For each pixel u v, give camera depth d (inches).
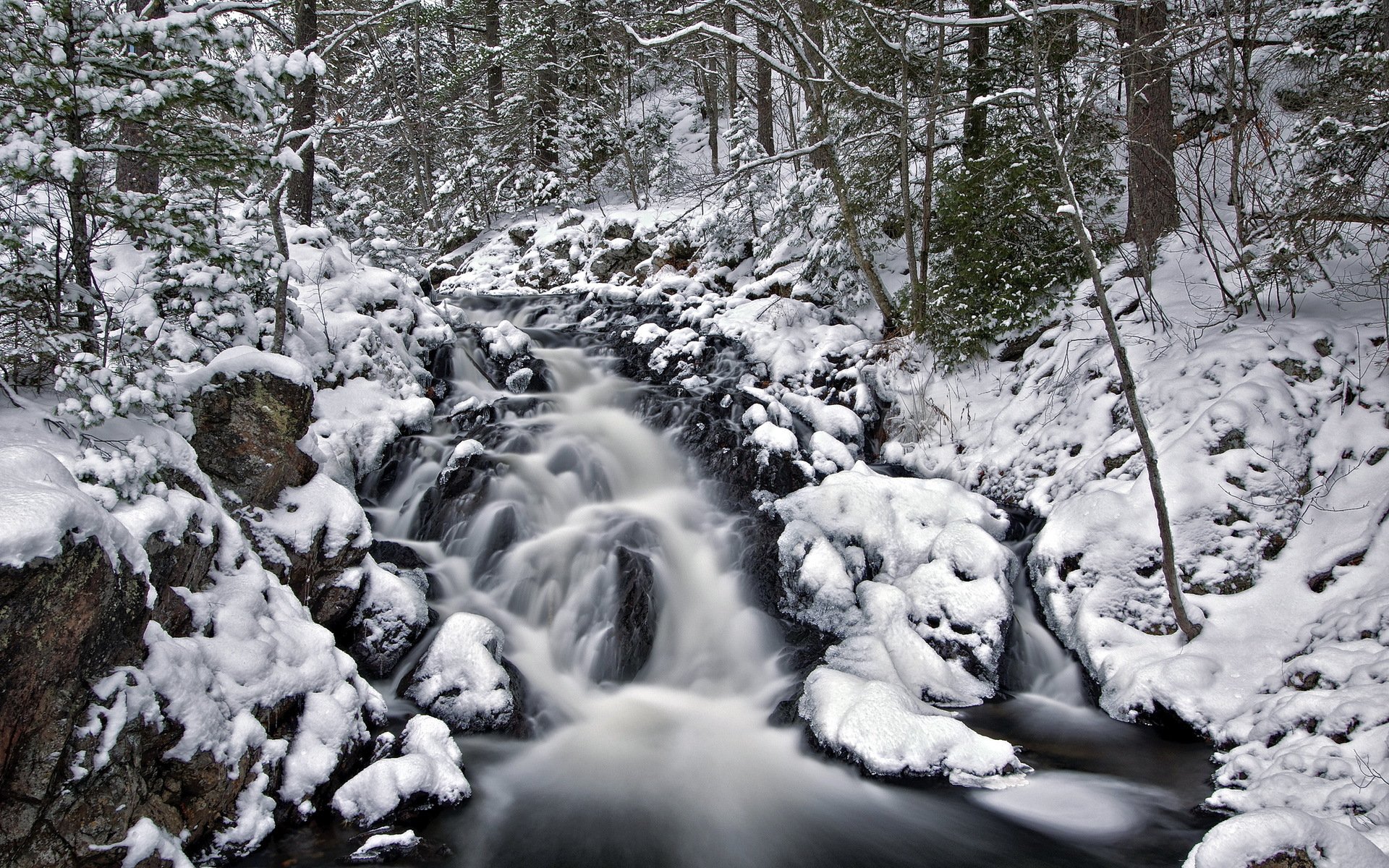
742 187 494.9
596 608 284.0
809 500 319.6
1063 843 193.3
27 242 199.0
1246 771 200.1
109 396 190.5
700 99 971.9
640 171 808.9
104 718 149.5
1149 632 256.7
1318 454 272.8
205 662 180.2
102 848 145.6
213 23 193.2
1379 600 222.5
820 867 189.3
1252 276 334.3
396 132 812.6
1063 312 391.9
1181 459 280.5
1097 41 414.6
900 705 231.3
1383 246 335.6
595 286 593.3
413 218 839.1
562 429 379.6
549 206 804.6
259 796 179.2
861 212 479.8
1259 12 344.8
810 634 279.4
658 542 313.1
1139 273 376.2
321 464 270.2
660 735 243.4
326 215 521.0
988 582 279.4
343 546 250.5
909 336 431.5
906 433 395.5
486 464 336.5
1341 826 141.8
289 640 201.8
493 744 228.5
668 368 463.5
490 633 250.5
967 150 453.7
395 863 179.5
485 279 692.1
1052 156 391.2
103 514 154.5
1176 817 198.5
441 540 315.3
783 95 832.9
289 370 258.4
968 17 416.5
